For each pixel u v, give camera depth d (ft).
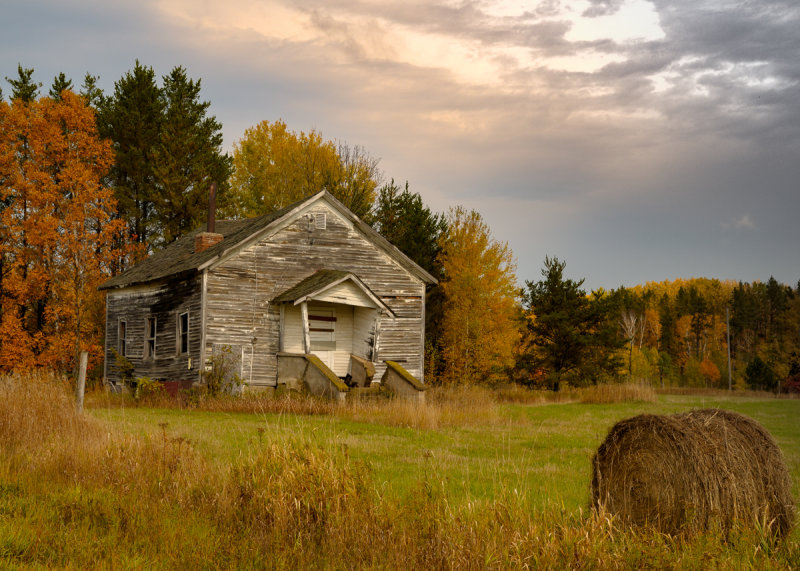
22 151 111.55
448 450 42.27
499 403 93.81
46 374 41.98
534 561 18.92
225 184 150.10
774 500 23.38
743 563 18.81
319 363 72.33
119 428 40.04
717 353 313.53
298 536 21.17
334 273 79.92
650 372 267.18
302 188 144.77
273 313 79.97
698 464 23.21
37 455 30.04
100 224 116.57
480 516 21.71
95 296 110.22
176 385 78.38
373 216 140.36
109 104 149.69
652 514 24.09
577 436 52.37
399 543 20.15
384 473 32.83
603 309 120.88
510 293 125.80
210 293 76.64
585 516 23.91
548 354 120.78
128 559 19.12
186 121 145.28
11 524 20.97
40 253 106.11
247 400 67.15
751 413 84.07
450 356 123.65
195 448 33.96
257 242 79.87
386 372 79.82
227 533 21.76
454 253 127.34
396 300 88.69
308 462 25.34
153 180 144.15
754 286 369.09
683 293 348.38
